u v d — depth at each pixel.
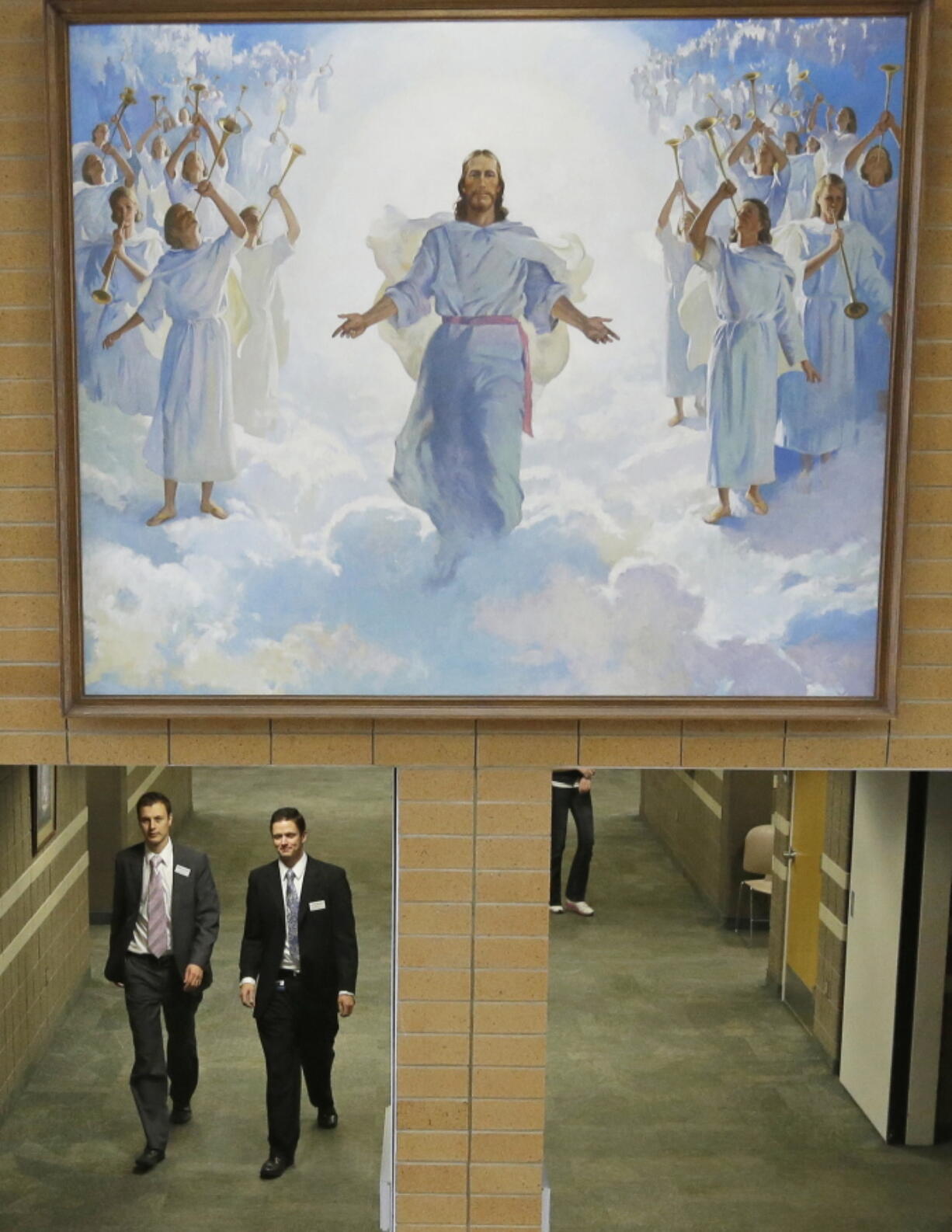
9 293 3.54
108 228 3.47
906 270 3.46
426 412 3.54
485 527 3.58
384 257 3.49
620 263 3.49
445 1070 3.86
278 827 5.11
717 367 3.52
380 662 3.62
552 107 3.43
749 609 3.61
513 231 3.48
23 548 3.64
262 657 3.62
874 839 5.90
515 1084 3.86
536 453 3.55
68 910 6.93
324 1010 5.31
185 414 3.53
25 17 3.46
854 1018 6.13
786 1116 5.96
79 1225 4.94
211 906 5.39
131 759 3.71
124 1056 6.44
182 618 3.61
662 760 3.72
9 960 5.86
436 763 3.73
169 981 5.39
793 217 3.46
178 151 3.45
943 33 3.43
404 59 3.42
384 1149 4.27
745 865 8.08
